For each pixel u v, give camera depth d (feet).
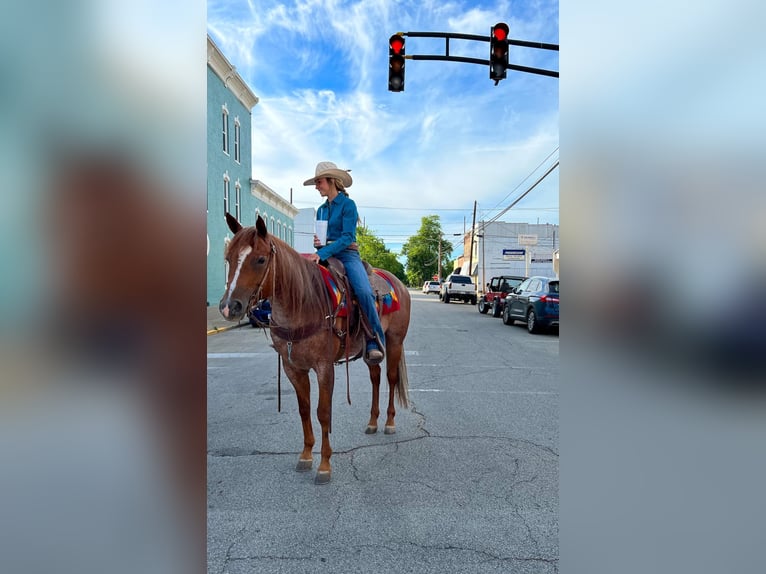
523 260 142.31
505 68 25.50
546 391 18.84
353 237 11.80
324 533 8.11
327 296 10.50
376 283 13.14
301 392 10.79
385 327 13.30
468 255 179.93
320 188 12.16
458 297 95.96
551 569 7.09
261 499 9.43
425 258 269.64
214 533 8.10
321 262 11.80
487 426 14.30
